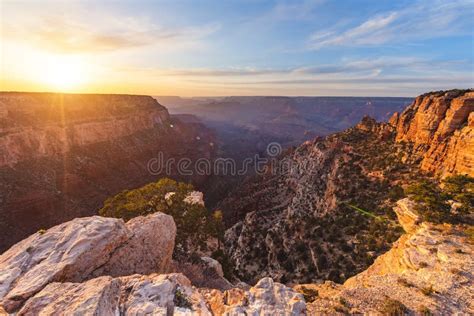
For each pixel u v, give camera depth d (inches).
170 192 1261.1
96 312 362.0
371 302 547.5
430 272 628.7
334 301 558.3
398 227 1309.1
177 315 407.5
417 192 982.4
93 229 630.5
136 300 429.7
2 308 404.5
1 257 574.9
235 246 2412.6
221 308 452.8
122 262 646.5
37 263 539.5
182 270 995.3
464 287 564.4
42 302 396.2
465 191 931.3
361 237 1363.2
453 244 714.2
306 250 1521.9
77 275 542.6
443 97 1779.0
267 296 476.1
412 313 506.0
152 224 790.5
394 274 666.8
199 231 1218.0
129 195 1182.3
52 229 658.2
